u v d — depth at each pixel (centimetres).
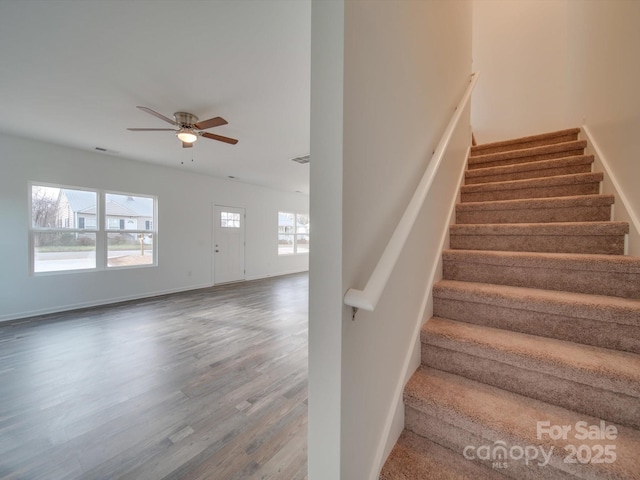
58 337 322
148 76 237
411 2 120
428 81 145
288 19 176
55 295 423
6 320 382
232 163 521
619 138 163
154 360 264
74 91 260
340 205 73
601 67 192
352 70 76
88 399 200
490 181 238
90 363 257
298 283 693
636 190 144
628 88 153
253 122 332
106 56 210
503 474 94
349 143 76
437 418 107
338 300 75
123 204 502
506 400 107
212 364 257
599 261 131
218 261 661
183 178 584
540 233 166
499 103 395
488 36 401
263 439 162
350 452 82
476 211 205
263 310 445
